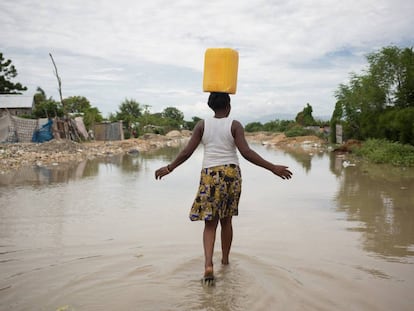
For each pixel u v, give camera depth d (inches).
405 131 631.2
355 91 861.8
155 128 2106.3
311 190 326.6
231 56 132.0
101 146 990.4
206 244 129.0
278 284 121.8
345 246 165.5
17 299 111.4
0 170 476.7
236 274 130.3
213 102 135.3
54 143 812.0
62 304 108.0
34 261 144.9
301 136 1437.0
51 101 1283.2
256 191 323.3
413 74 685.9
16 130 954.7
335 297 112.6
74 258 148.4
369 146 685.9
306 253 154.9
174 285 121.3
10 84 1460.4
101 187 340.8
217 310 104.5
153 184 361.7
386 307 106.3
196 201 132.1
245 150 130.2
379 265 141.0
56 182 373.7
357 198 285.7
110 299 111.1
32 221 212.4
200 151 954.1
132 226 201.5
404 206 254.2
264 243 169.2
